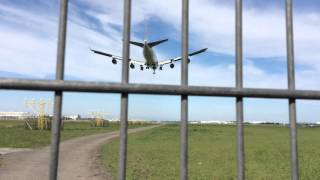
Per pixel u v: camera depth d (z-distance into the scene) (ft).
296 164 10.10
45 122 233.76
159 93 9.53
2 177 48.14
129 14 9.74
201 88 9.67
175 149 107.14
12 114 615.57
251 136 196.13
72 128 281.54
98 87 9.25
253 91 9.84
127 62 9.54
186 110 9.72
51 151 9.20
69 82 9.14
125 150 9.48
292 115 10.19
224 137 182.50
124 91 9.35
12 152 82.48
